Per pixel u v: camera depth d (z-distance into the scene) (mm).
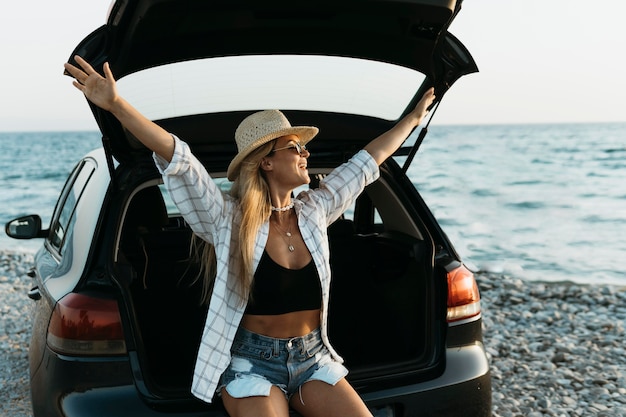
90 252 2756
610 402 4395
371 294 3523
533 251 14016
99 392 2471
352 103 3080
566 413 4219
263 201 2270
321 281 2314
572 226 17500
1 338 5668
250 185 2270
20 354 5227
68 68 2111
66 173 43688
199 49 2643
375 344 3357
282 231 2328
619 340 5848
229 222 2285
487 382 2828
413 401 2658
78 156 62094
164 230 3664
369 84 2973
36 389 2697
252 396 2207
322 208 2459
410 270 3082
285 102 3064
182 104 2961
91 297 2562
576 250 14086
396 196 3213
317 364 2336
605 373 4930
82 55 2461
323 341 2373
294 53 2771
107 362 2492
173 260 3615
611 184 28406
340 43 2723
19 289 8047
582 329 6152
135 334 2541
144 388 2461
